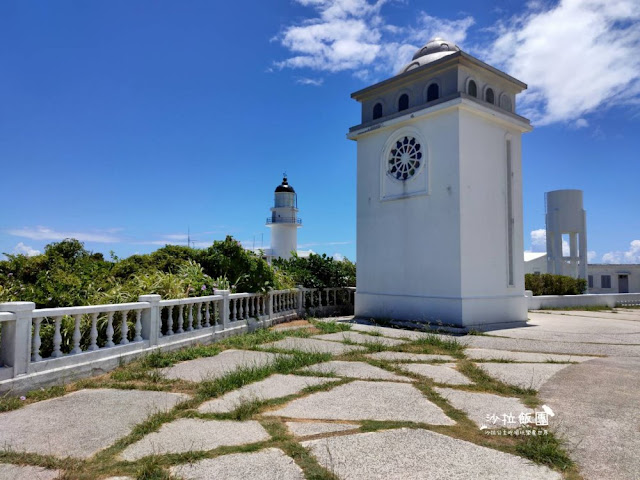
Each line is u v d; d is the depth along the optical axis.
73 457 3.56
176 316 8.95
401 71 14.41
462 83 12.20
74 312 6.12
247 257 11.95
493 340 9.44
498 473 3.27
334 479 3.17
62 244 12.67
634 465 3.41
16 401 4.97
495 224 12.66
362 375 6.28
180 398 5.20
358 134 14.46
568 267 30.08
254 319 11.23
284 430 4.14
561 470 3.31
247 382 5.84
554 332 10.59
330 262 16.22
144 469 3.27
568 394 5.27
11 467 3.40
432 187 12.45
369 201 14.22
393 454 3.59
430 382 5.88
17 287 8.16
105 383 5.85
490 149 12.77
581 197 28.53
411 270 12.80
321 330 11.16
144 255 13.02
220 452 3.64
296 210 39.72
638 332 10.52
